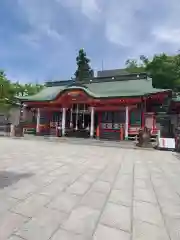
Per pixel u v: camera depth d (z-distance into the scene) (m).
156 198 4.11
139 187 4.82
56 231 2.62
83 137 18.95
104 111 20.44
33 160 7.55
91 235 2.57
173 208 3.62
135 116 18.50
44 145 12.96
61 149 11.29
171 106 17.64
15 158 7.79
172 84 30.72
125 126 17.64
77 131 19.72
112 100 17.33
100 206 3.55
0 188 4.24
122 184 5.00
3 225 2.70
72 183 4.87
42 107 22.27
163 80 31.23
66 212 3.22
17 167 6.27
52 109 21.86
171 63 30.84
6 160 7.32
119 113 19.78
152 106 21.12
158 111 21.66
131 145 14.00
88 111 20.31
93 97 17.58
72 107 21.03
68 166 6.79
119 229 2.77
